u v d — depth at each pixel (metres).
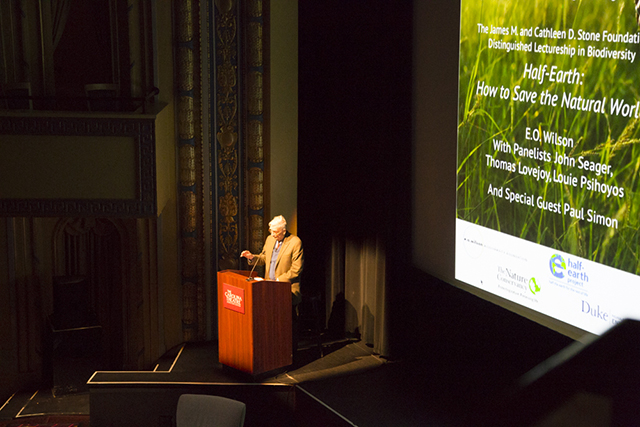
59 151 6.43
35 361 7.31
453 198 5.54
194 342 7.64
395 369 6.51
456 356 5.64
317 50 7.59
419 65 6.01
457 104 5.39
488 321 5.05
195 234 7.54
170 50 7.22
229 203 7.56
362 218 7.25
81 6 7.11
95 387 6.23
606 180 3.72
